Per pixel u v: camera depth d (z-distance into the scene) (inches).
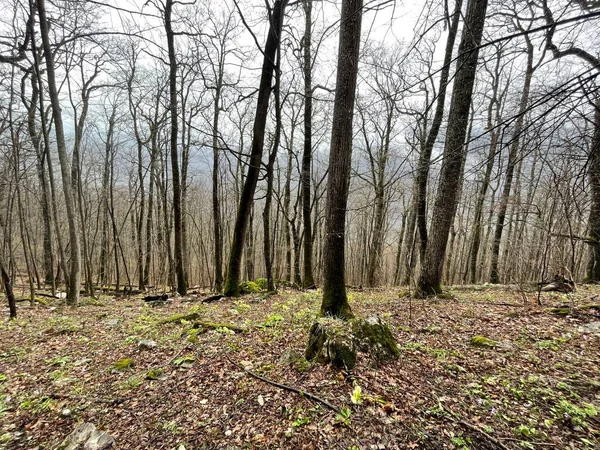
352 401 136.3
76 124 518.6
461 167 308.7
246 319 274.4
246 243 780.0
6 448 129.5
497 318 243.4
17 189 411.8
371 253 650.2
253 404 145.3
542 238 382.0
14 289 573.6
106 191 710.5
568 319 228.1
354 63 219.5
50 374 188.4
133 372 187.3
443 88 113.3
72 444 126.6
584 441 111.0
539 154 152.7
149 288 681.6
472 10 266.1
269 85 370.6
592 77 83.1
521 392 141.4
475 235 650.8
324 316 226.5
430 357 178.1
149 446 126.5
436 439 116.0
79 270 397.4
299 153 715.4
